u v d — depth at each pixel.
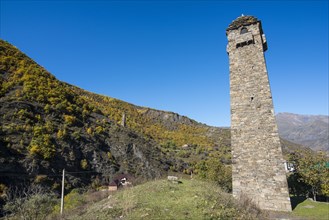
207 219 12.40
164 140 95.56
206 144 99.19
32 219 18.12
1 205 23.52
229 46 22.41
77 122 49.47
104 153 46.56
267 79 19.98
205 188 18.72
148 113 139.38
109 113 96.56
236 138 19.67
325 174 24.66
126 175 42.91
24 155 32.34
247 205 15.78
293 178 26.00
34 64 59.78
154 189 17.77
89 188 35.97
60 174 34.34
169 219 12.21
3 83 44.47
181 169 59.28
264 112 19.31
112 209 14.74
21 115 38.50
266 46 22.80
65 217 17.42
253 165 18.52
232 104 20.64
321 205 17.56
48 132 39.59
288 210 16.44
